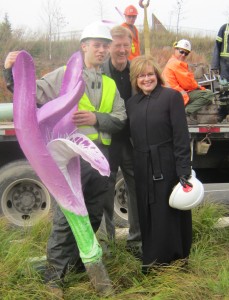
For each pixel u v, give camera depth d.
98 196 3.76
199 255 4.32
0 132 5.32
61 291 3.60
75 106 3.57
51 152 3.45
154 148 3.92
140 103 4.02
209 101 6.11
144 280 3.83
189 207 3.86
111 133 3.89
